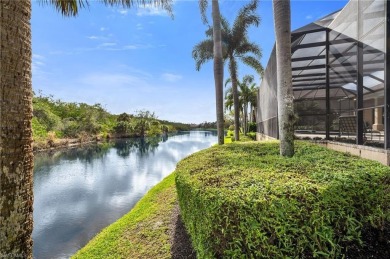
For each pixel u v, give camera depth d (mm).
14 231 1891
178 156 23562
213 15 7770
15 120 1900
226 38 13734
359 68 5008
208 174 2377
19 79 1939
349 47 6090
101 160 21172
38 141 26109
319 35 6930
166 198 6016
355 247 1782
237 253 1604
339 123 7359
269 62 10352
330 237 1635
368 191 1857
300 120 11070
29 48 2074
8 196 1855
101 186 12414
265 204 1603
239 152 3885
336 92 11391
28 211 2031
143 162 20000
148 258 3406
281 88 3426
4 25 1838
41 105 34562
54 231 7238
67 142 31328
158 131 60688
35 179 14148
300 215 1620
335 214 1711
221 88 7641
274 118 9086
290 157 3170
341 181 1842
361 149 4789
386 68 3779
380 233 1853
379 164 2367
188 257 3080
